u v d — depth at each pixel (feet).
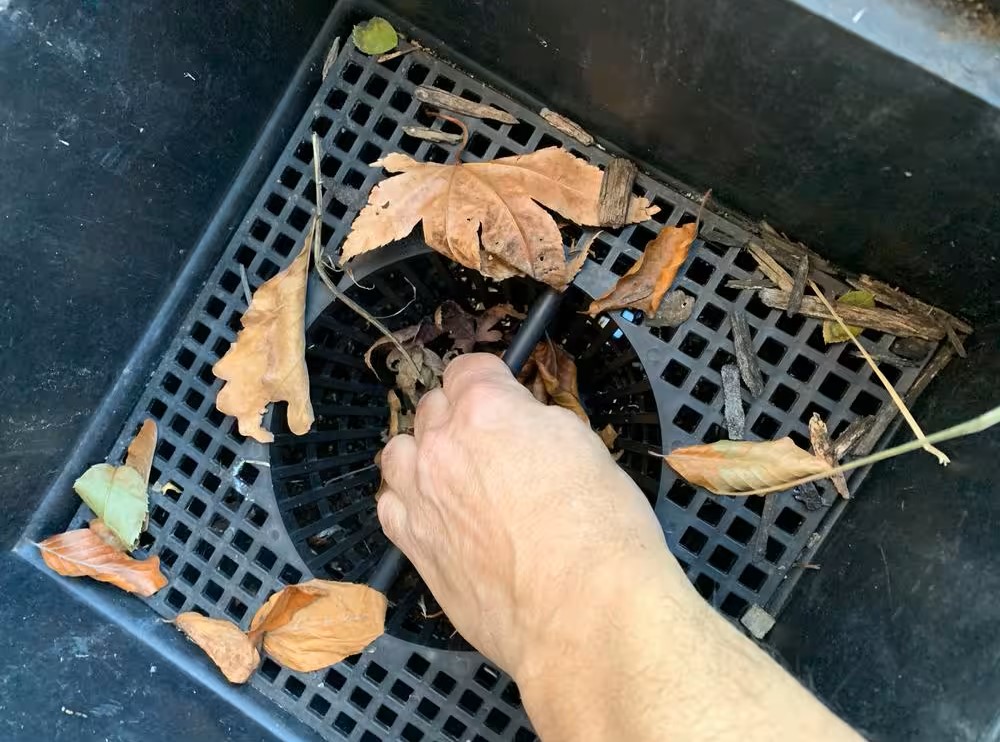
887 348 1.31
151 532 1.39
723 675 0.69
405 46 1.43
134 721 1.25
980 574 1.04
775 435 1.33
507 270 1.31
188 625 1.33
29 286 1.17
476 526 0.97
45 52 1.08
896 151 1.09
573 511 0.89
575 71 1.29
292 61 1.43
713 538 1.33
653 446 1.41
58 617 1.26
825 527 1.33
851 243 1.28
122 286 1.32
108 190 1.23
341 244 1.41
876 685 1.13
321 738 1.34
